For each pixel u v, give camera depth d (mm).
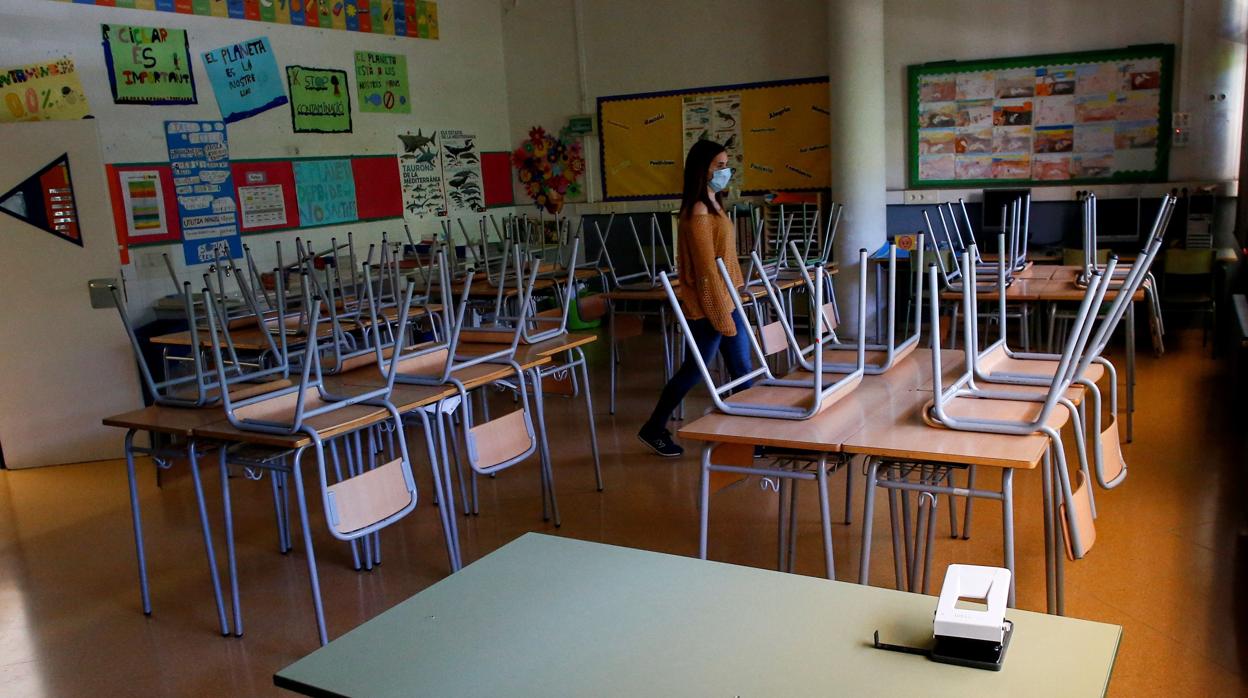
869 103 6898
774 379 2736
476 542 3654
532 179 8781
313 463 4828
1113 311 2283
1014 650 1229
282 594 3314
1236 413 4691
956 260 4434
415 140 7820
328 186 7066
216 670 2820
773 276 5242
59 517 4238
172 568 3600
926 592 2779
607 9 8203
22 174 4844
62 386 5016
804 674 1203
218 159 6270
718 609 1399
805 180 7676
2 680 2830
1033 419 2203
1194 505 3602
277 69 6648
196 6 6117
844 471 4164
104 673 2840
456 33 8172
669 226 8266
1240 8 6258
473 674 1264
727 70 7824
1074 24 6723
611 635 1341
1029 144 6977
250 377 3156
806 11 7438
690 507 3871
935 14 7070
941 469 2512
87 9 5531
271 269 6656
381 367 3178
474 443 3031
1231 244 6527
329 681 1271
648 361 6711
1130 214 6633
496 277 6031
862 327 2615
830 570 2254
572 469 4438
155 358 5336
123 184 5703
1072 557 2023
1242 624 2705
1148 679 2449
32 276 4918
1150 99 6602
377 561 3512
